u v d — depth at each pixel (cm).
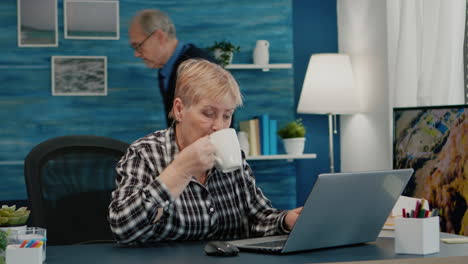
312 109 404
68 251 150
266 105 435
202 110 161
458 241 152
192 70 164
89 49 419
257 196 182
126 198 155
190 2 427
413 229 136
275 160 436
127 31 423
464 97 319
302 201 443
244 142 407
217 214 174
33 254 124
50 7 416
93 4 419
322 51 446
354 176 135
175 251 146
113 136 421
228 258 133
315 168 445
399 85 349
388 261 128
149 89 424
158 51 340
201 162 146
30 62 414
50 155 202
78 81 418
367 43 406
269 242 149
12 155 412
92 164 206
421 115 260
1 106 411
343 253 139
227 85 162
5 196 410
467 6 324
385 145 385
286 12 436
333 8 448
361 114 415
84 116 419
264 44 420
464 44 326
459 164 236
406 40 347
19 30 413
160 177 148
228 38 430
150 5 424
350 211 141
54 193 199
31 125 414
